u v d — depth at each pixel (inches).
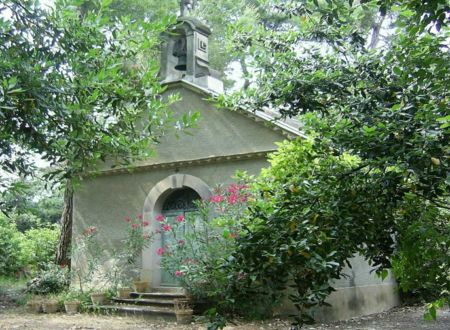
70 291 509.7
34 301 487.5
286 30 274.7
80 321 431.2
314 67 242.8
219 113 503.8
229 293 158.2
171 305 453.1
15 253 719.7
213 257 407.2
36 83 220.8
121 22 266.4
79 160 277.3
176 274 432.5
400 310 503.5
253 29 287.0
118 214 545.0
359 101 208.1
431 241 190.2
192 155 510.6
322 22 247.1
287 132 457.7
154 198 526.6
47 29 254.8
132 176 546.0
